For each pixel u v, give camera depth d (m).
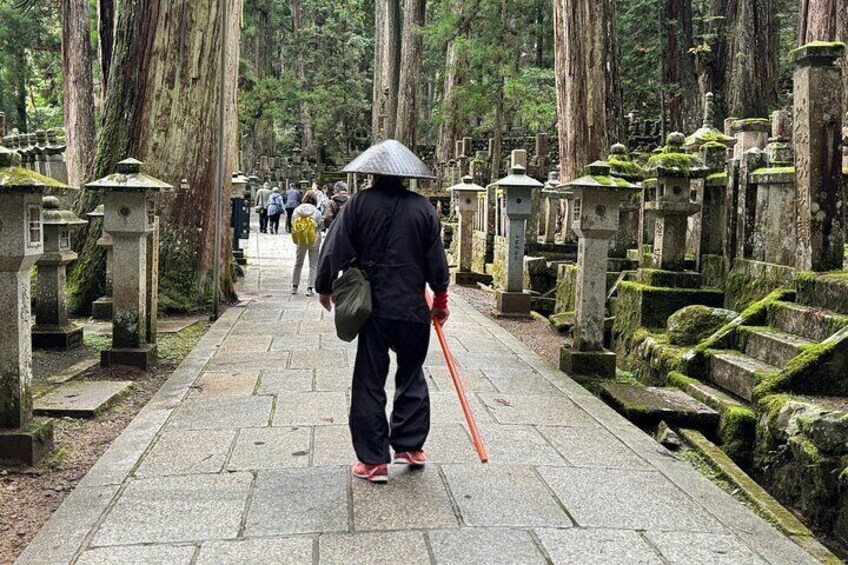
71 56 22.27
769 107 20.70
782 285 6.15
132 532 3.10
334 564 2.83
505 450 4.19
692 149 10.17
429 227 3.71
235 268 13.28
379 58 37.34
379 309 3.63
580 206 6.15
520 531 3.14
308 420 4.70
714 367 5.64
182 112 9.34
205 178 9.52
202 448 4.16
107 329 8.08
